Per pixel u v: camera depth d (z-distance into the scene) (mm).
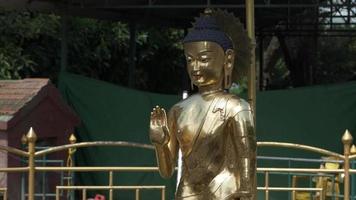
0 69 13227
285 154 10539
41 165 9641
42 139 9781
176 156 4648
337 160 8109
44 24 14258
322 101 10531
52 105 9969
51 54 14984
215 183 4324
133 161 10922
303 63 18250
